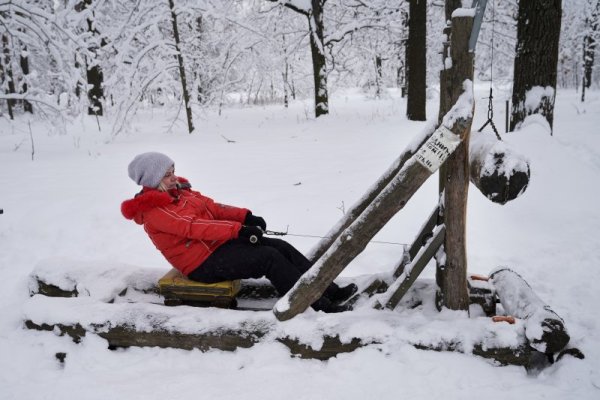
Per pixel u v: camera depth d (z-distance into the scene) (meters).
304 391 2.58
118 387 2.68
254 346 2.95
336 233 3.53
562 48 30.02
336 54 19.61
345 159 9.05
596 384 2.56
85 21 13.76
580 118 13.59
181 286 3.32
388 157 9.00
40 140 13.30
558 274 4.20
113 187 7.28
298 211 5.90
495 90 24.86
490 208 5.88
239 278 3.33
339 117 16.38
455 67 2.63
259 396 2.55
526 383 2.57
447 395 2.48
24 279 4.46
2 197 6.66
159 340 3.04
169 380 2.73
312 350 2.86
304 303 2.96
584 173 6.56
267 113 21.53
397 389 2.55
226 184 7.31
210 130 14.89
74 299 3.36
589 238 4.91
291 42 18.48
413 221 5.51
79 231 5.50
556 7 7.32
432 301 3.27
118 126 13.26
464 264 2.95
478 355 2.71
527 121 7.66
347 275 4.36
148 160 3.22
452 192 2.83
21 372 2.92
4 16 11.02
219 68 19.27
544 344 2.64
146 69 14.84
